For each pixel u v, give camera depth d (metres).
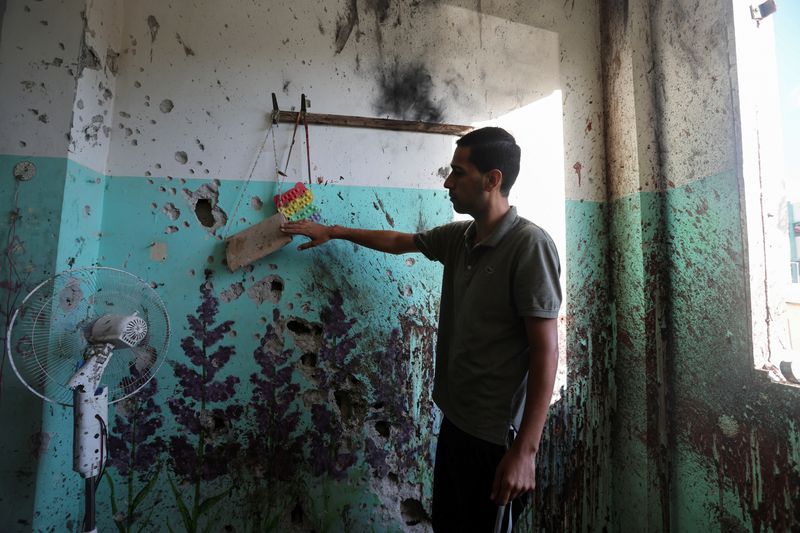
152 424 1.44
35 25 1.30
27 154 1.26
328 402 1.53
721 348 1.32
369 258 1.57
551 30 1.72
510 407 1.09
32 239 1.24
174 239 1.48
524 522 1.60
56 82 1.29
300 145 1.55
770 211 1.27
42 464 1.22
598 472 1.66
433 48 1.64
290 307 1.52
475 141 1.14
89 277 1.20
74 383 1.05
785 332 1.26
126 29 1.48
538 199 1.67
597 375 1.67
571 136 1.71
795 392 1.11
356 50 1.59
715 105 1.34
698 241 1.41
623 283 1.64
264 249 1.45
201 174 1.50
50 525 1.25
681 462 1.46
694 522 1.40
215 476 1.46
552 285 1.04
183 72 1.50
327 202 1.56
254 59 1.54
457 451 1.18
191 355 1.46
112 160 1.46
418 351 1.59
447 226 1.37
